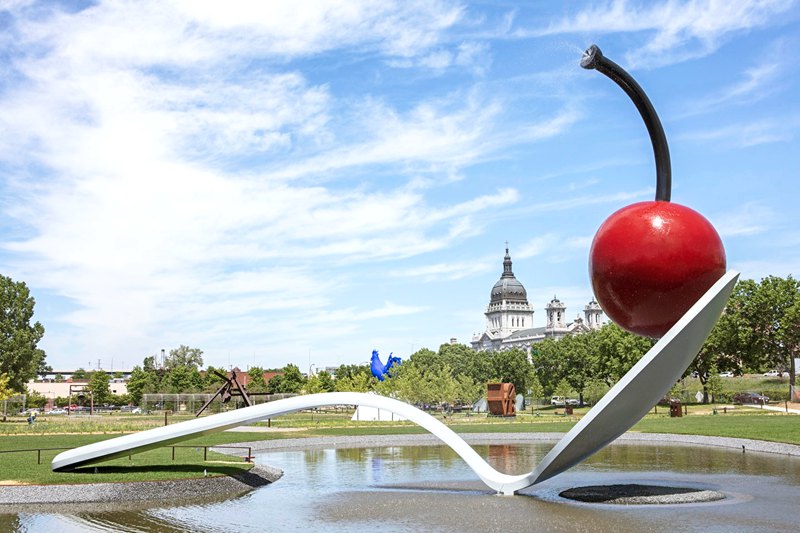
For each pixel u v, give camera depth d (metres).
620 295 16.91
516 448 36.22
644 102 17.52
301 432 45.94
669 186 17.48
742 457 29.27
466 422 58.56
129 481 20.25
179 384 111.69
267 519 16.62
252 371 120.81
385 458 31.59
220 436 42.00
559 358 111.62
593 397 85.06
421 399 87.06
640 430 43.19
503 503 18.05
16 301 70.50
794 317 71.25
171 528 15.73
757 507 17.11
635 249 16.30
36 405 111.44
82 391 124.44
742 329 75.19
